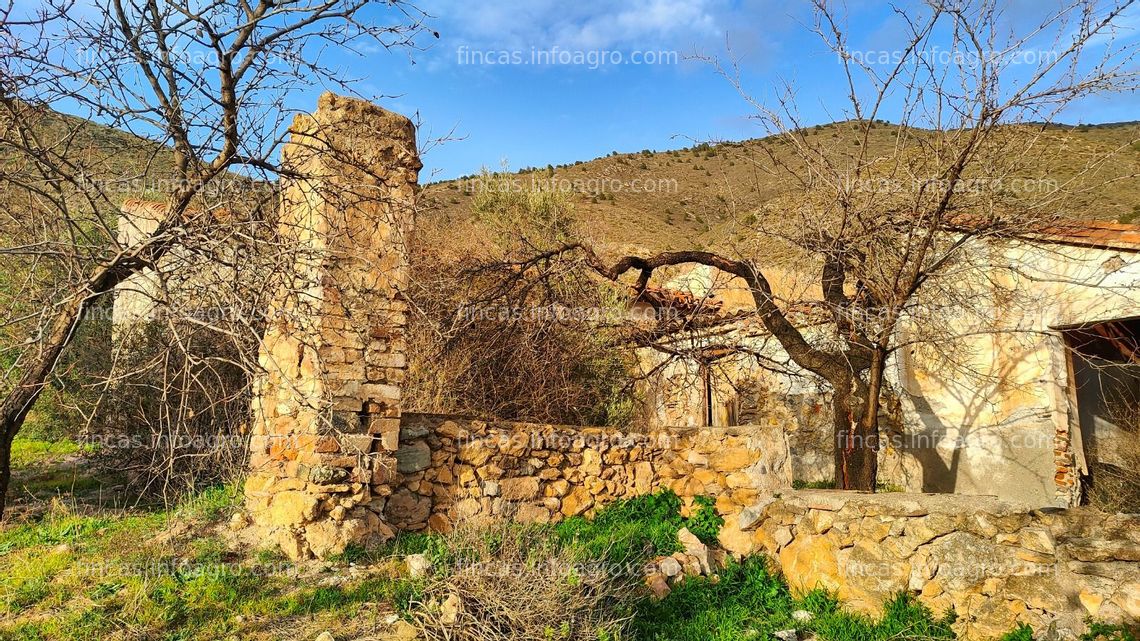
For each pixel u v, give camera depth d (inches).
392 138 297.7
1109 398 458.6
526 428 331.9
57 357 196.1
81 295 167.8
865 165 309.0
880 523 257.4
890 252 333.1
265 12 214.8
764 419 527.2
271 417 287.0
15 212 175.2
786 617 251.6
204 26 202.1
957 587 234.1
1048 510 235.5
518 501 319.0
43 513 311.4
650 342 411.8
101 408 337.7
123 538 269.0
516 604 210.8
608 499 343.0
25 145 170.1
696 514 325.7
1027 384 403.2
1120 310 361.7
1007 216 313.7
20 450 469.4
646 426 529.0
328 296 267.9
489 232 588.7
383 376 285.1
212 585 228.7
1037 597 217.6
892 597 244.2
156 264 171.5
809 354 359.3
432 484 300.8
